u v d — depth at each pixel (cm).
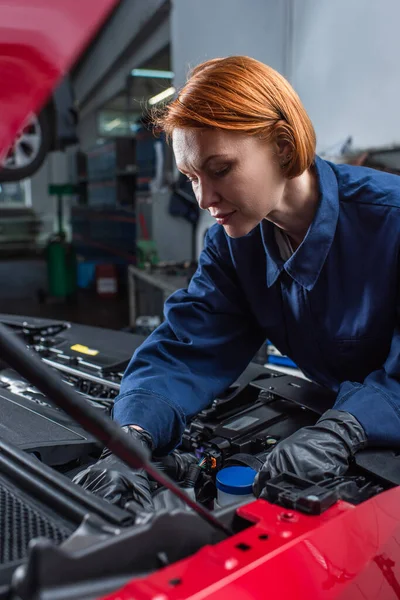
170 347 105
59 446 89
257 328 117
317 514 61
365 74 324
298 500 62
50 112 475
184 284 346
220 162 76
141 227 494
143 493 73
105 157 750
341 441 77
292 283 102
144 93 934
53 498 60
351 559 57
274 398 116
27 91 44
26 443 88
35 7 40
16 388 123
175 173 450
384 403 84
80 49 44
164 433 92
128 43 753
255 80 76
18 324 156
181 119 74
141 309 454
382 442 82
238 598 48
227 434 101
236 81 74
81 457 96
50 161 1240
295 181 90
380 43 311
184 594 47
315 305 102
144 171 485
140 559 50
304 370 117
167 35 633
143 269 422
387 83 310
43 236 1191
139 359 103
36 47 41
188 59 496
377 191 95
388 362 91
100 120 1138
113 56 873
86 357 134
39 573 42
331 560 56
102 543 47
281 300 107
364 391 87
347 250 96
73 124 491
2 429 93
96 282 773
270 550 54
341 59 341
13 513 60
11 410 102
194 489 90
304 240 94
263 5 401
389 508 65
